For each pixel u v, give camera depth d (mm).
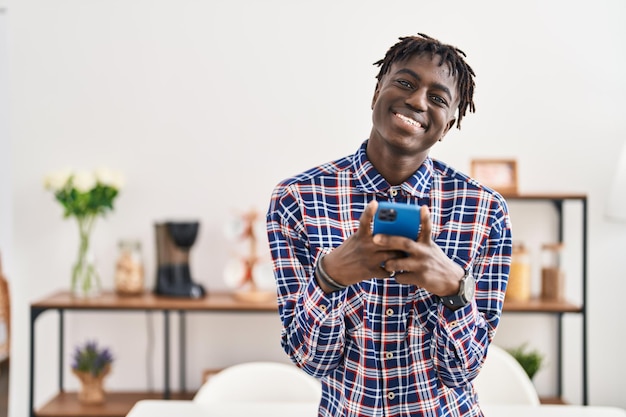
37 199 3066
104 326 3078
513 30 3002
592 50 2998
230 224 2920
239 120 3035
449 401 1138
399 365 1102
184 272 2885
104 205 2867
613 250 3023
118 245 2932
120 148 3047
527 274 2838
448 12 3006
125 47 3035
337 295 1001
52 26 3035
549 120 3012
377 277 972
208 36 3027
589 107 3008
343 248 958
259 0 3016
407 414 1112
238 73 3029
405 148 1033
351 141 3027
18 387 3088
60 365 3012
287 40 3018
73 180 2803
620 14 2990
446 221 1109
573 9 2996
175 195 3049
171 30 3029
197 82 3037
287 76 3025
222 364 3072
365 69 3014
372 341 1093
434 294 1073
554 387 3041
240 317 3068
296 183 1119
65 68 3041
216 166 3039
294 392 2041
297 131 3031
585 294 2721
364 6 3006
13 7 3029
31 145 3059
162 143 3043
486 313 1102
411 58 1029
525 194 2881
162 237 2869
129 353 3078
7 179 3096
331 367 1080
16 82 3047
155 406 1808
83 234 2889
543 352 3039
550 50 3004
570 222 3037
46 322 3088
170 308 2715
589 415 1778
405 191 1102
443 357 1053
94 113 3047
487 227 1101
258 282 2840
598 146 3014
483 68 3008
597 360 3037
